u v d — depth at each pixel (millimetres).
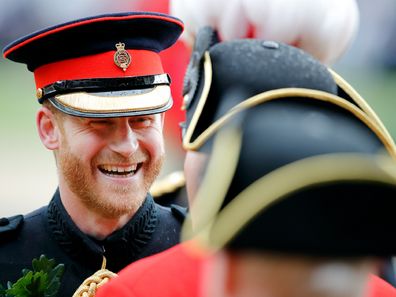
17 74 27656
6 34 25469
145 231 6457
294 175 2748
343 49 4910
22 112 25203
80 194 6160
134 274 4613
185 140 3588
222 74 3988
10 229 6441
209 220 2906
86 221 6301
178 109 9688
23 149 22094
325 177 2723
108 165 6047
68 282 6281
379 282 4391
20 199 18141
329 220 2762
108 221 6270
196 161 3393
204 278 3139
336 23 4699
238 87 3926
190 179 3449
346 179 2721
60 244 6367
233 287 2855
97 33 6176
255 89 3918
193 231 3061
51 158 21297
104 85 6184
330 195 2760
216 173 2988
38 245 6438
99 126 6000
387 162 2844
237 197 2922
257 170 2967
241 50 4023
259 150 2984
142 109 6020
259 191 2787
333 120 3143
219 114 3873
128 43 6246
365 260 2814
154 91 6238
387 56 22797
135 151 6023
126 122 6000
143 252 6445
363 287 2838
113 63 6215
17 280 6262
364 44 22734
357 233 2762
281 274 2801
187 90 4238
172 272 4527
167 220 6629
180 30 6289
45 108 6332
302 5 4637
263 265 2811
